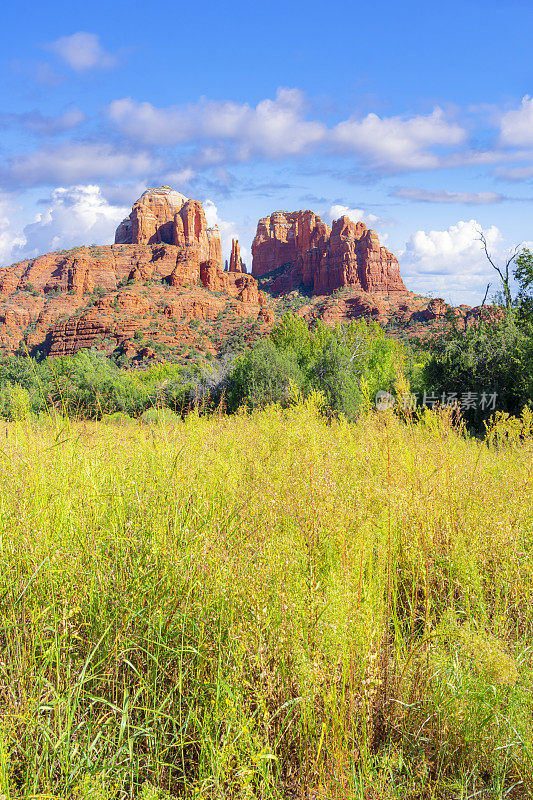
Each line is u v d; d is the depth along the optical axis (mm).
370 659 1908
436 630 2291
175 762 1865
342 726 1795
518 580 2578
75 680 1987
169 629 2145
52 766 1671
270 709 1883
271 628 1981
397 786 1741
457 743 1971
